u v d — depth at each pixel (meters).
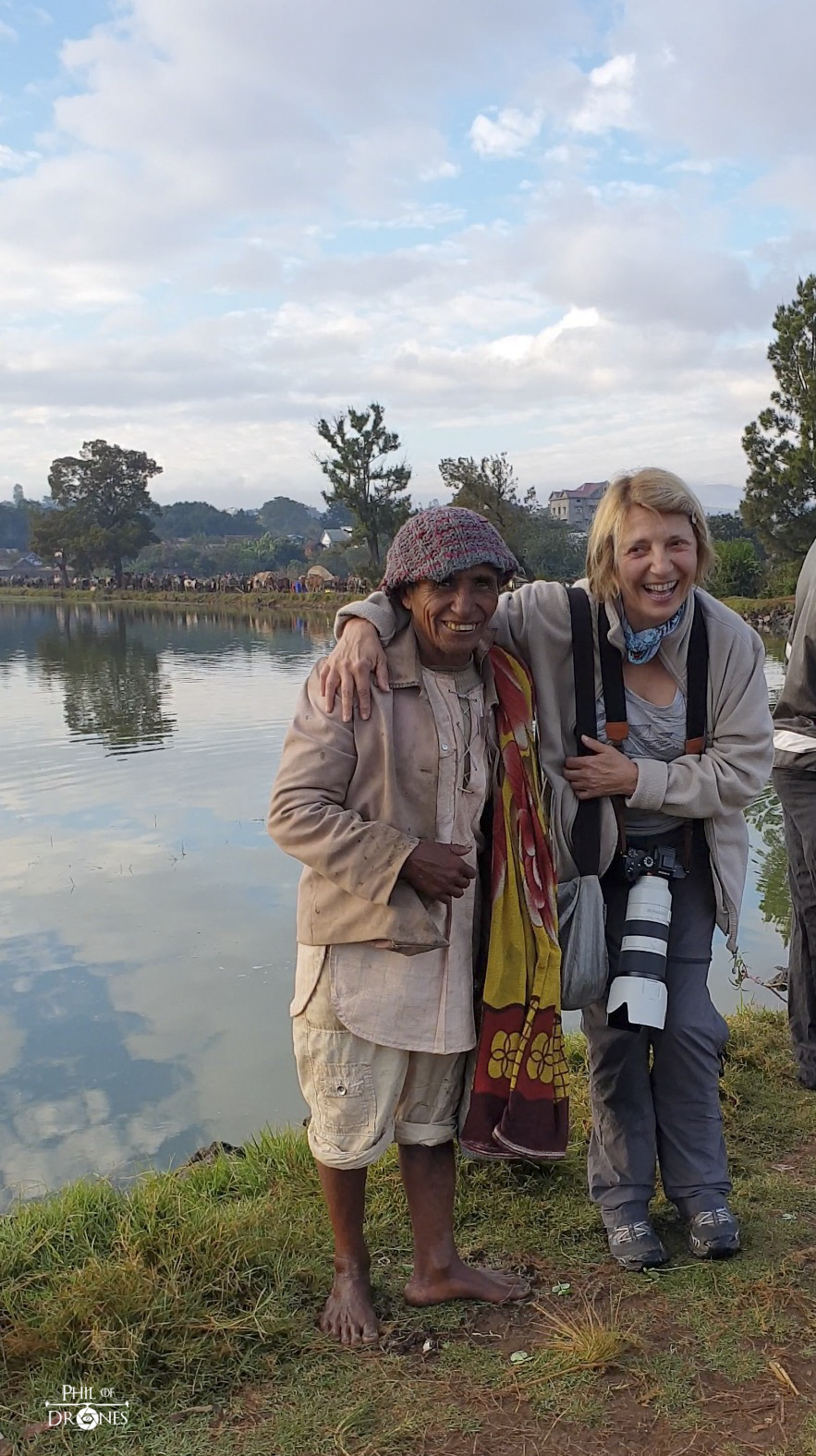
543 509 51.50
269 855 8.77
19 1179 4.05
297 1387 2.34
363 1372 2.39
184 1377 2.36
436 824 2.47
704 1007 2.86
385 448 50.94
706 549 2.68
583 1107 3.65
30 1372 2.38
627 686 2.79
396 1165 3.28
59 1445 2.18
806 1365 2.40
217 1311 2.53
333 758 2.43
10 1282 2.65
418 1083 2.54
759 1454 2.14
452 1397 2.31
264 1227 2.86
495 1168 3.24
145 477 87.81
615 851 2.79
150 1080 4.91
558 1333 2.49
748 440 35.44
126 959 6.46
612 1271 2.76
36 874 8.30
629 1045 2.85
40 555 89.62
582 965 2.69
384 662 2.47
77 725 15.96
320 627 44.50
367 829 2.34
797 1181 3.19
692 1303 2.61
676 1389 2.32
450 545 2.35
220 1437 2.20
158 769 12.52
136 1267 2.60
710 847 2.83
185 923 7.11
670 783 2.70
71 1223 2.96
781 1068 3.94
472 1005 2.56
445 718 2.49
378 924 2.35
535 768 2.64
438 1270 2.61
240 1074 4.97
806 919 3.73
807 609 3.54
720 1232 2.77
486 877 2.59
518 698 2.63
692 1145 2.86
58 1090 4.82
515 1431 2.21
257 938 6.82
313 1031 2.49
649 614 2.66
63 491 87.06
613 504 2.67
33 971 6.30
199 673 24.19
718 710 2.78
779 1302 2.60
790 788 3.72
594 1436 2.20
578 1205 3.07
